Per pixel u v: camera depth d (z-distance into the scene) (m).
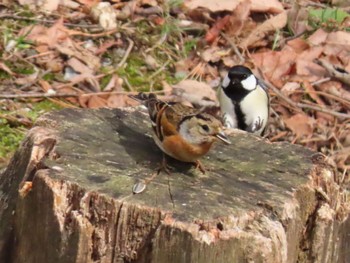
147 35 15.62
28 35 14.82
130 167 8.32
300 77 15.34
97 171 8.16
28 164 8.49
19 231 8.35
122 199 7.71
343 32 16.08
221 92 13.70
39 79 14.16
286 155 8.96
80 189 7.82
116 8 15.99
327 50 15.81
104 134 8.93
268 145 9.16
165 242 7.50
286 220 7.93
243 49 15.67
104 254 7.79
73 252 7.82
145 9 16.03
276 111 14.84
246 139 9.27
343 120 14.76
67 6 15.73
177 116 8.12
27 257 8.27
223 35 15.81
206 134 8.02
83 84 14.26
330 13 16.70
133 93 14.12
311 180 8.54
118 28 15.46
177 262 7.50
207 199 7.88
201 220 7.52
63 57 14.63
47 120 9.03
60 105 13.81
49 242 7.97
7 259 8.67
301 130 14.41
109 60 14.95
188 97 14.32
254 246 7.54
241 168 8.61
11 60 14.41
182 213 7.59
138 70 14.90
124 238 7.71
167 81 14.83
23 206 8.24
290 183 8.40
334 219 8.68
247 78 13.46
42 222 8.00
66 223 7.86
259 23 16.30
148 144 8.81
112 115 9.37
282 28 16.36
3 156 12.55
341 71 15.45
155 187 7.99
